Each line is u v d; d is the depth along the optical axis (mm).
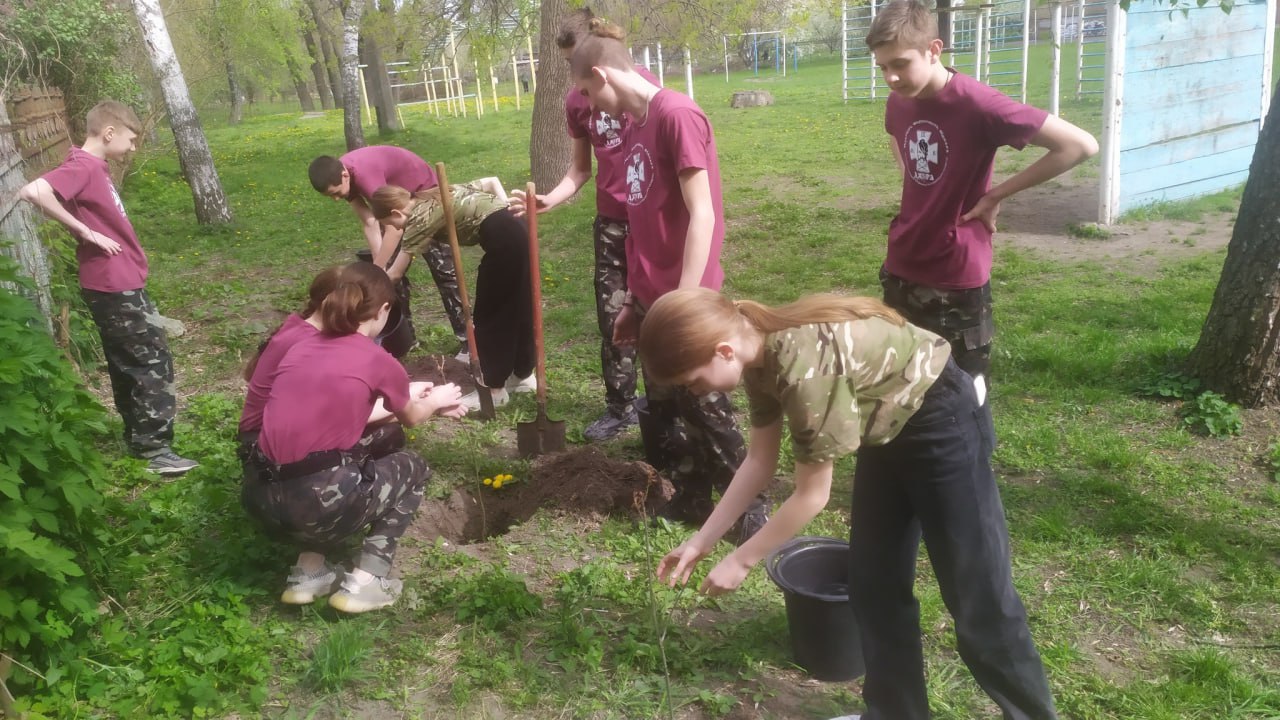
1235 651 3025
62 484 2840
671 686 2865
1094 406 4918
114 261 4203
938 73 3418
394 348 5527
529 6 12086
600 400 5320
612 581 3402
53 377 3086
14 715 2561
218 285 8305
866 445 2182
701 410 3482
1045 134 3295
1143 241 8320
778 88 28047
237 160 20078
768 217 10156
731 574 2223
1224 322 4727
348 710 2789
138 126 4402
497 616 3160
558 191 4664
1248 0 9328
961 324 3709
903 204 3736
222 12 24797
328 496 3029
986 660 2348
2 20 9680
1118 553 3602
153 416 4391
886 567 2406
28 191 4020
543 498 4082
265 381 3264
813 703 2824
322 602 3250
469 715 2764
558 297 7527
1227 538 3641
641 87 3475
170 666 2861
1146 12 8508
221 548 3506
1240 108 9719
